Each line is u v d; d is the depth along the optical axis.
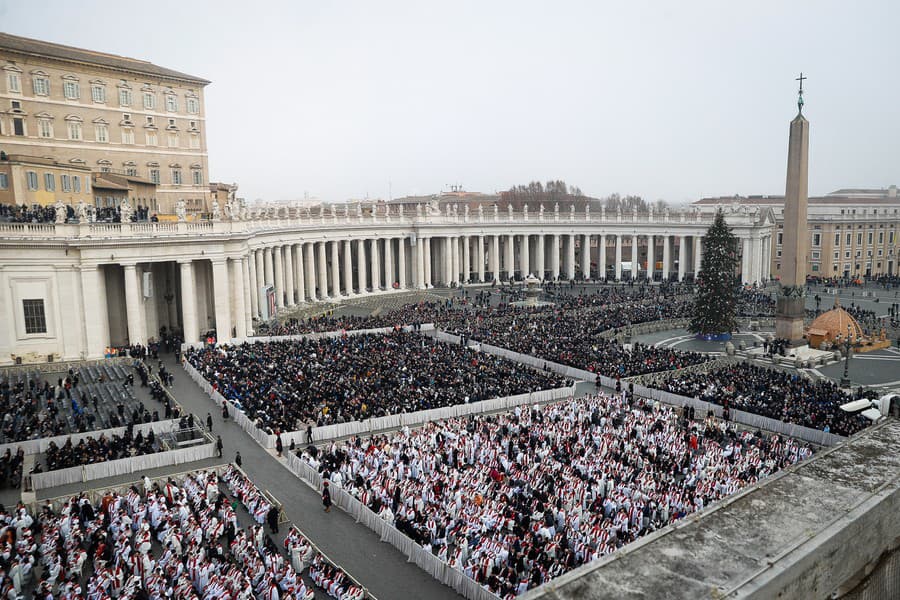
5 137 80.81
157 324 76.00
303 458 39.97
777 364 69.88
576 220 135.75
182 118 99.88
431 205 124.38
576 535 28.58
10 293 60.88
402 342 68.75
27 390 52.09
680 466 38.06
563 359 63.72
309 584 28.33
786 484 10.33
